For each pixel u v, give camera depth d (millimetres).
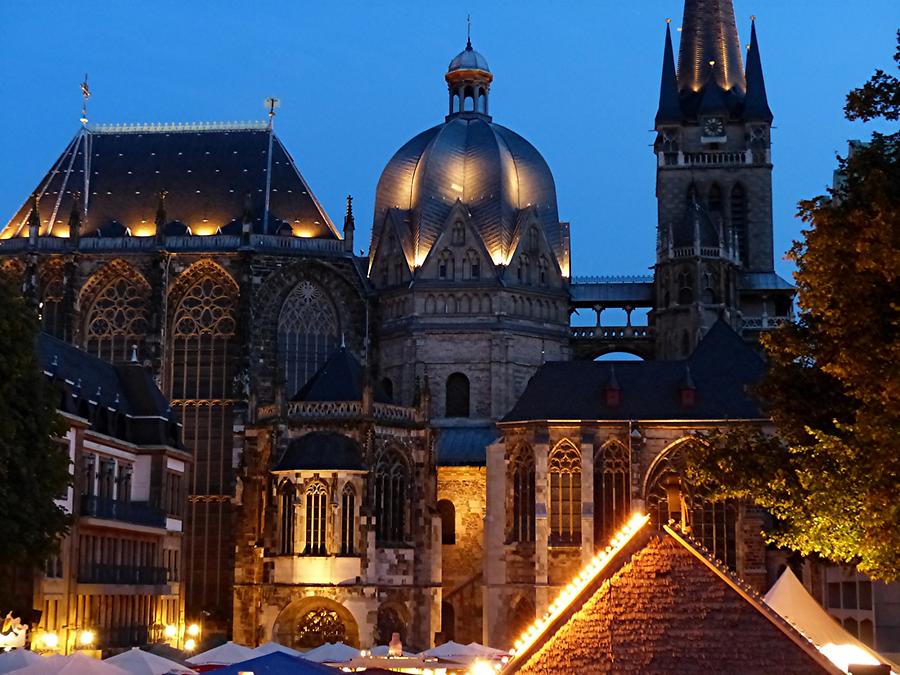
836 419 60812
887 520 51781
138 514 109438
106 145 154000
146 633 110312
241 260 141500
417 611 124000
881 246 49406
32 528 77062
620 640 36094
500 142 150125
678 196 161125
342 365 127500
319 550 120250
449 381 144625
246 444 125625
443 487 136000
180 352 141625
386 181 151875
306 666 46750
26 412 79000
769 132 161375
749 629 35656
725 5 166500
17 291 79000
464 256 145750
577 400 120812
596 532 118938
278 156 152875
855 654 55469
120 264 142500
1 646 66250
